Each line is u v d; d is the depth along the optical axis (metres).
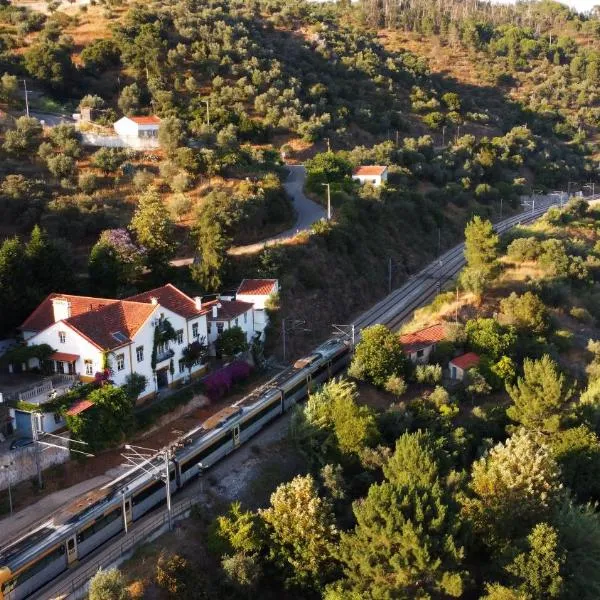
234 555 37.25
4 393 45.97
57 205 73.94
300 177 103.38
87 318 49.47
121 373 49.09
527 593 33.38
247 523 38.44
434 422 50.19
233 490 44.88
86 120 101.25
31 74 111.25
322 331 71.75
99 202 78.25
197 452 44.94
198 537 39.75
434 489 35.62
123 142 93.69
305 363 59.25
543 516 38.62
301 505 38.09
